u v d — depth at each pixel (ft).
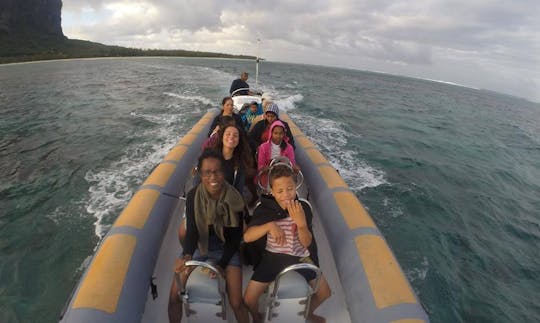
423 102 63.21
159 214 8.27
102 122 27.07
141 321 6.06
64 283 10.19
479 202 17.71
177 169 10.73
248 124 15.39
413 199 16.61
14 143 21.95
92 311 5.17
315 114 34.30
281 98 41.60
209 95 40.42
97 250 6.71
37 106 33.50
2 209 13.91
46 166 18.28
